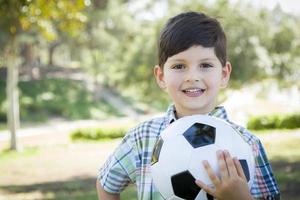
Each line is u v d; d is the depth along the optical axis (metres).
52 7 13.09
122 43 27.31
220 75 2.15
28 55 40.53
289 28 23.09
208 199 1.94
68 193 8.84
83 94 37.84
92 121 32.38
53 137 22.94
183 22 2.11
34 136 23.66
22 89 35.97
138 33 25.36
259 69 21.64
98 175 2.49
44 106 34.03
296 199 6.82
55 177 11.37
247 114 24.11
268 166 2.22
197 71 2.08
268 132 19.75
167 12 22.89
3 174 12.09
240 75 21.25
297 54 23.52
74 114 33.69
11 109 17.77
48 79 39.91
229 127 2.04
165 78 2.19
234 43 21.12
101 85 41.59
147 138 2.31
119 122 31.33
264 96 26.11
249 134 2.23
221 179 1.87
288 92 33.25
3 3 12.50
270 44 22.98
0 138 23.70
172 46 2.09
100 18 35.50
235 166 1.90
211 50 2.09
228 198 1.86
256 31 21.62
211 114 2.23
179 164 1.95
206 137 1.96
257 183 2.17
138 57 23.47
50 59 51.00
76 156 15.38
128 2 39.47
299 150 12.93
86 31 36.62
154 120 2.35
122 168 2.37
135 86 24.48
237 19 21.39
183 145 1.97
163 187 2.01
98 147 17.89
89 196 8.12
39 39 33.19
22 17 13.11
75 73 47.31
